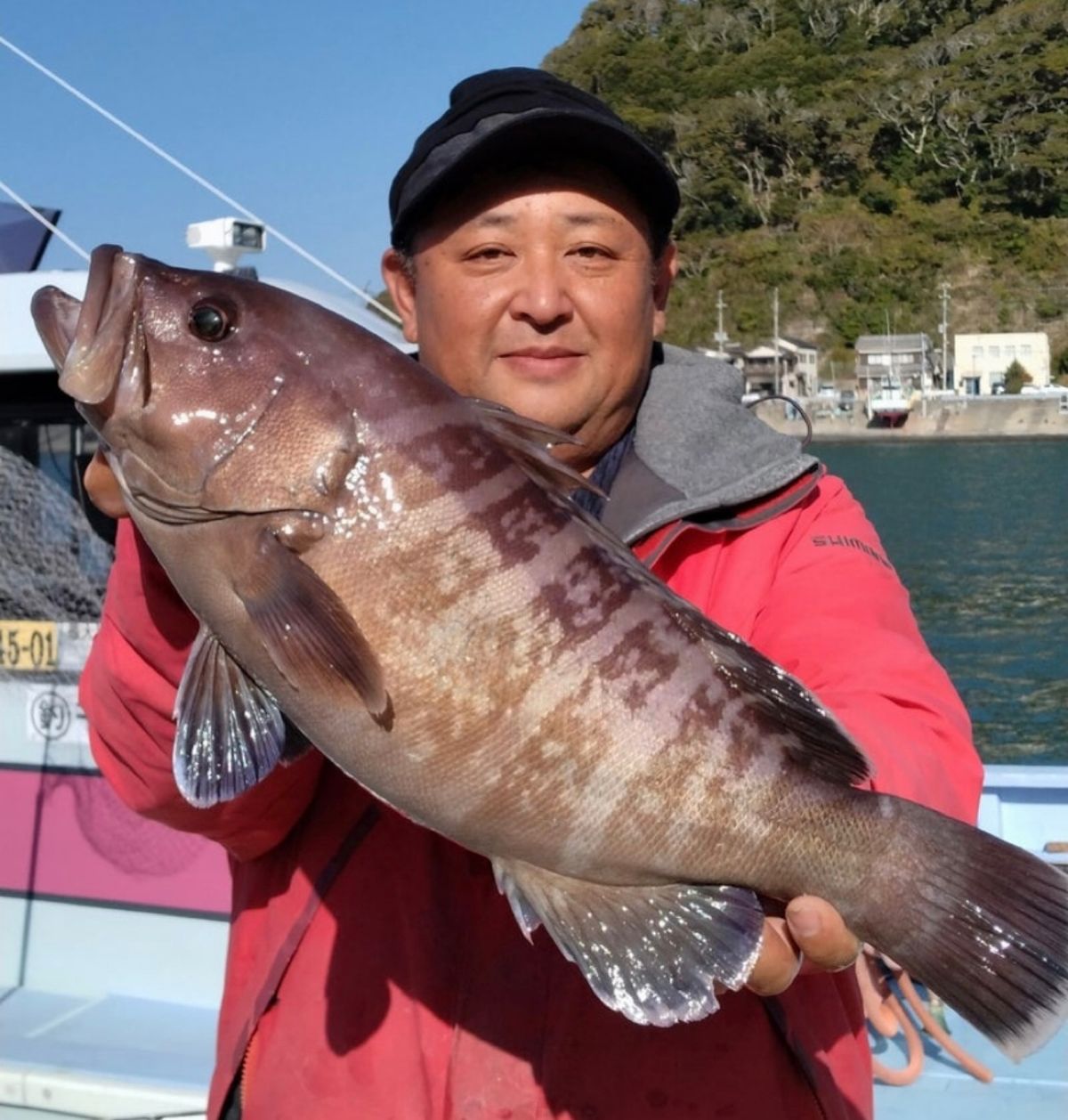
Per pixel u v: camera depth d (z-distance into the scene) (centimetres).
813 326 8381
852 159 9025
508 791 152
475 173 190
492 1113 168
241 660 158
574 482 163
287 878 186
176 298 160
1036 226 8619
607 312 193
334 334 161
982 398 7800
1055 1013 142
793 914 145
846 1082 175
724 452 194
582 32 10569
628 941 151
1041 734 1783
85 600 349
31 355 337
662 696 153
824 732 156
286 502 154
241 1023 183
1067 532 3616
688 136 9119
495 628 152
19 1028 329
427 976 175
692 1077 167
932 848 149
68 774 353
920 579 3028
